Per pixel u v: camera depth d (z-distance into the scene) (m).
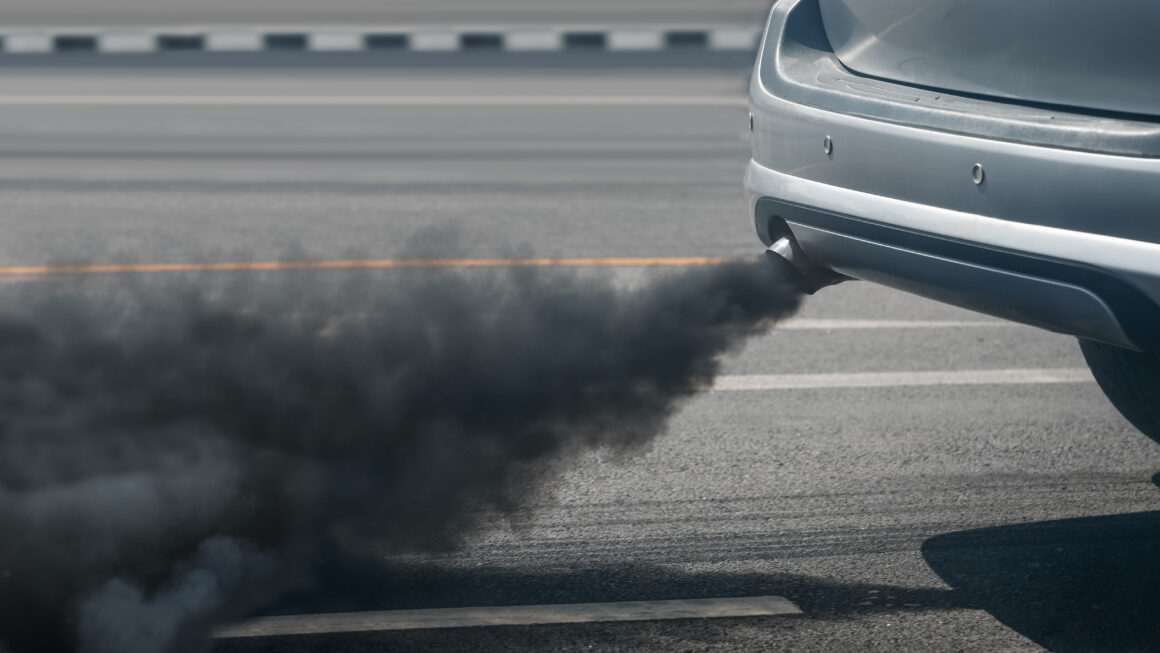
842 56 3.65
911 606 3.48
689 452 4.70
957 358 5.93
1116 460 4.64
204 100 13.45
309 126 12.14
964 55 3.22
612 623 3.38
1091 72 2.90
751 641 3.28
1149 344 2.78
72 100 13.35
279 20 17.78
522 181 9.98
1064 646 3.26
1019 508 4.19
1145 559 3.78
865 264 3.38
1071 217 2.82
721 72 15.59
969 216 3.03
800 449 4.75
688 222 8.73
